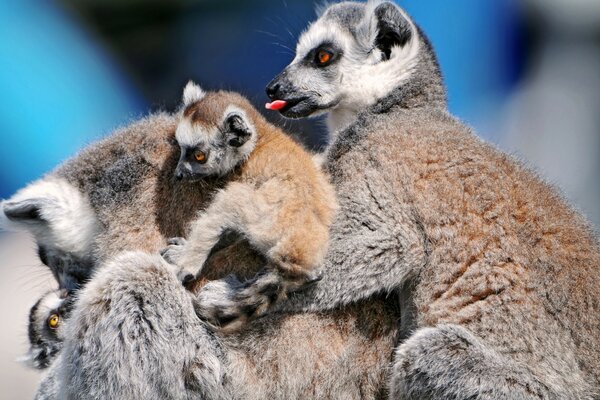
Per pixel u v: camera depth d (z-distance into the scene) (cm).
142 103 3039
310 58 1491
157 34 3075
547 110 2706
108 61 3044
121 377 1048
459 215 1129
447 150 1184
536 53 2761
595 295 1115
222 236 1095
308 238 1073
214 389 1081
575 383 1077
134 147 1173
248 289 1066
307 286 1102
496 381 1052
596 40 2744
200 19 3031
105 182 1159
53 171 1229
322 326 1119
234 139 1123
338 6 1552
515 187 1169
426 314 1118
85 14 3022
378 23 1452
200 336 1080
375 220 1134
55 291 1306
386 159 1182
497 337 1082
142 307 1055
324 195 1131
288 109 1479
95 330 1049
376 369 1134
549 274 1110
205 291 1084
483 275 1104
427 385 1061
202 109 1142
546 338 1084
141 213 1140
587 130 2662
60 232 1174
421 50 1432
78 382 1059
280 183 1095
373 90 1435
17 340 1959
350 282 1109
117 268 1066
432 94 1415
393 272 1120
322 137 1606
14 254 2205
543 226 1141
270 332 1104
